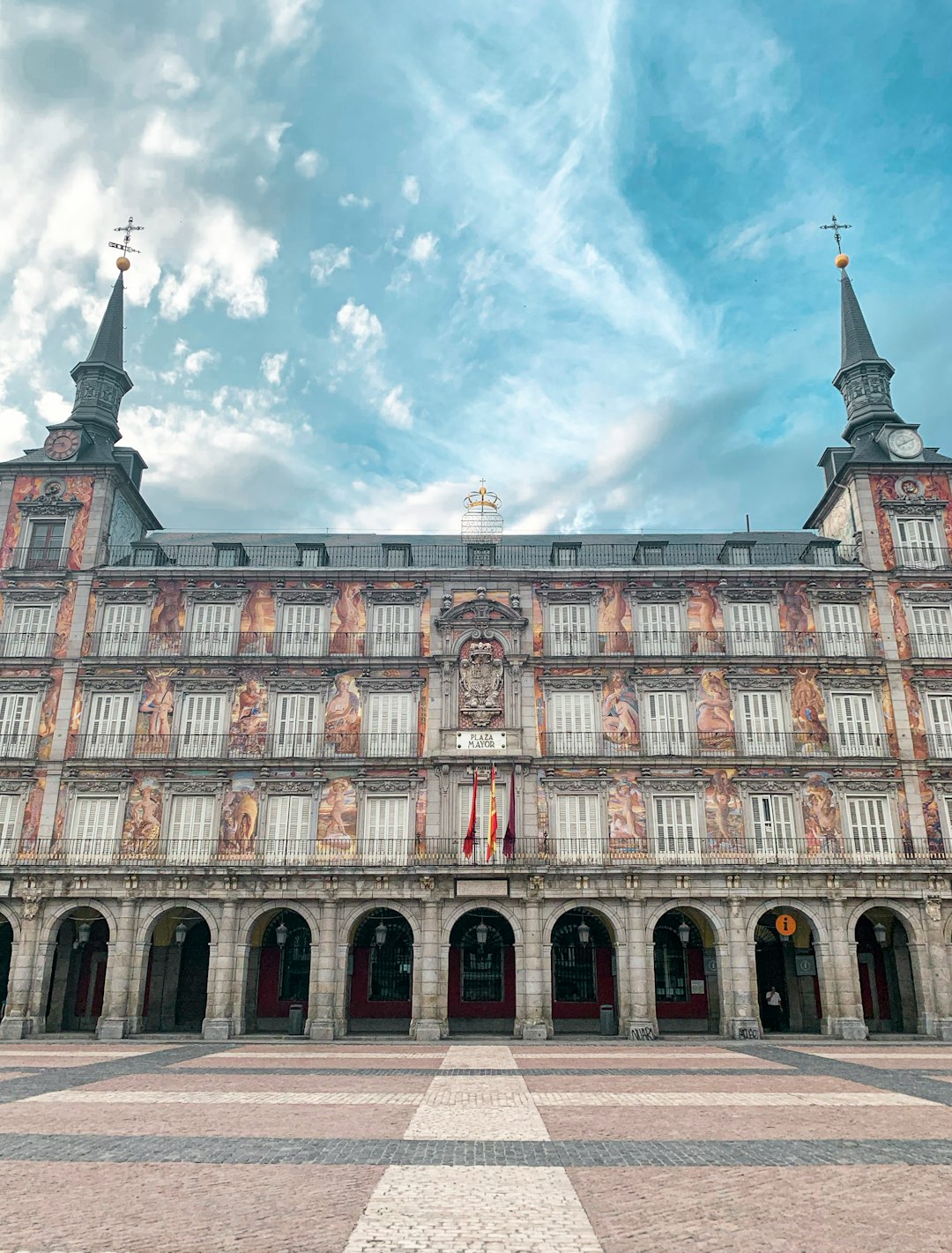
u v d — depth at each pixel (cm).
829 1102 2223
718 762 4525
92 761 4553
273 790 4522
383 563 5356
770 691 4675
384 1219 1236
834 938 4247
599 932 4656
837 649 4756
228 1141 1734
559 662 4688
